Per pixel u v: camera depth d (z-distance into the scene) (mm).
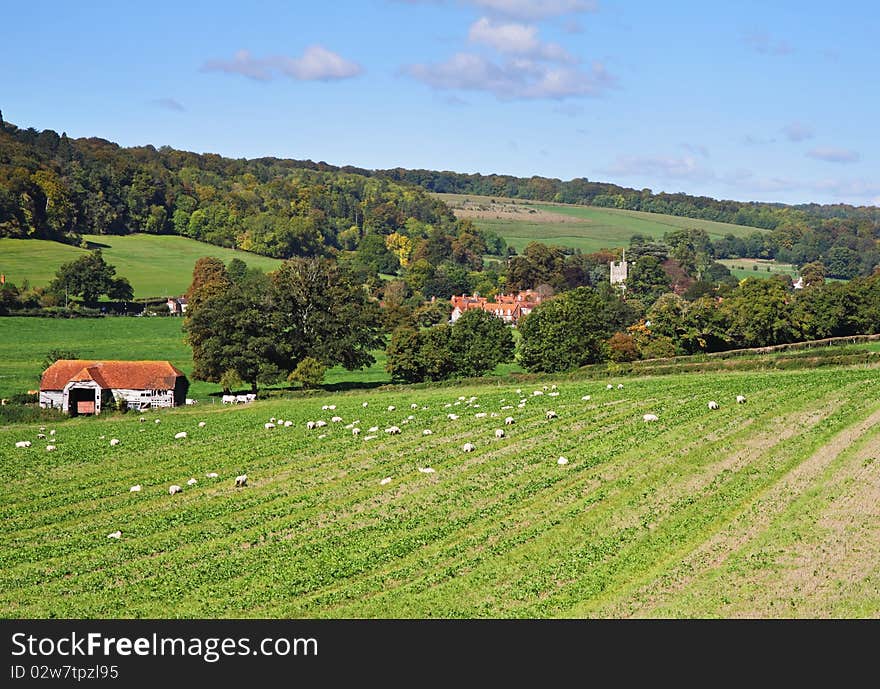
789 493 50656
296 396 107250
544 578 41594
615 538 46094
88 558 49250
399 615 38625
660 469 57688
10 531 55781
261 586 43125
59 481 68125
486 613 38344
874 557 40750
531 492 55312
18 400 112125
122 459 74812
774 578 39438
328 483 61531
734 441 62781
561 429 72250
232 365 114188
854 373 85500
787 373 91562
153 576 45719
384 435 76125
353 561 45594
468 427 76625
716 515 48219
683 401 78438
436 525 50438
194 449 77062
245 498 59438
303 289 120938
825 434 62156
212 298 119312
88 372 110875
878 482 51000
